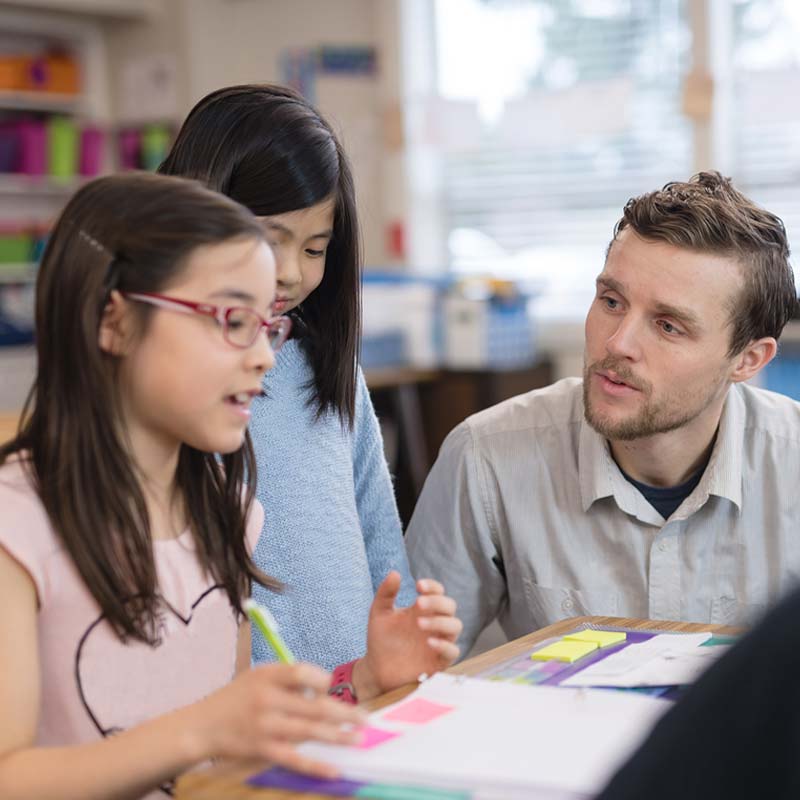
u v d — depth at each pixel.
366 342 4.74
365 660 1.18
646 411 1.50
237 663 1.25
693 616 1.63
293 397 1.62
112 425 1.08
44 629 1.07
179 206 1.06
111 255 1.06
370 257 5.59
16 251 5.62
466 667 1.12
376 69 5.49
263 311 1.07
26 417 1.13
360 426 1.75
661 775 0.55
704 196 1.51
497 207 5.39
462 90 5.36
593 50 5.04
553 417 1.71
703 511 1.62
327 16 5.56
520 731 0.91
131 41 5.89
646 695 1.00
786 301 1.56
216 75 5.78
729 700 0.55
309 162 1.47
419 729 0.92
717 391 1.53
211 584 1.19
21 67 5.67
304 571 1.60
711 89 4.73
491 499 1.71
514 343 4.88
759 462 1.63
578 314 5.16
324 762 0.85
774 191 4.74
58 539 1.06
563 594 1.66
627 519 1.63
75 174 5.80
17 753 0.95
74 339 1.06
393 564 1.75
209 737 0.87
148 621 1.10
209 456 1.21
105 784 0.89
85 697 1.08
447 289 4.88
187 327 1.04
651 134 4.96
